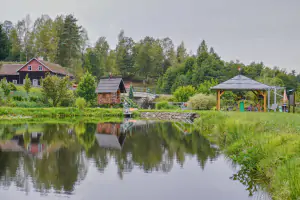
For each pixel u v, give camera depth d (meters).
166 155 10.43
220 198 6.25
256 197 6.28
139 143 13.12
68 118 28.42
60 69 52.38
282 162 6.64
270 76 58.47
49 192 6.59
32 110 28.77
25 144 12.54
